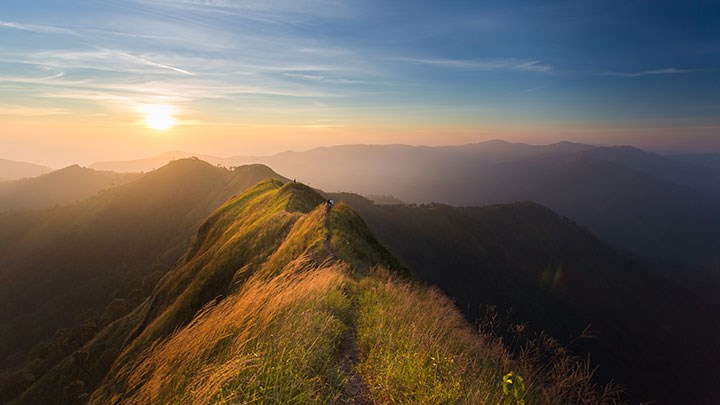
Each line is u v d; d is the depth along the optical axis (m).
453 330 7.82
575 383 4.76
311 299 7.28
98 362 59.28
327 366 5.32
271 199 51.59
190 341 5.15
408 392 4.89
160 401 4.47
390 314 7.92
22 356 124.06
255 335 4.87
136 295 102.31
